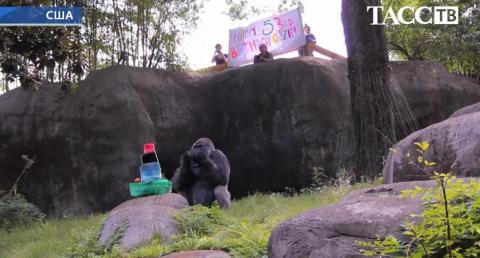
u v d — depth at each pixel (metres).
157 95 14.46
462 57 17.83
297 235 3.52
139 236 6.30
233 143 14.80
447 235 2.91
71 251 6.67
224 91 15.03
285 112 14.19
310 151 13.98
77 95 14.11
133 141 13.43
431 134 4.78
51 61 9.84
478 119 4.52
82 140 13.69
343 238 3.38
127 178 13.28
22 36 9.52
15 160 14.02
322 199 8.31
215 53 17.78
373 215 3.40
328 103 14.04
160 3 16.03
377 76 10.67
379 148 10.41
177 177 9.33
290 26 15.71
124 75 14.09
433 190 3.12
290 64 14.37
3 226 11.31
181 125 14.62
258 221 7.23
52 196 13.76
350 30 10.93
